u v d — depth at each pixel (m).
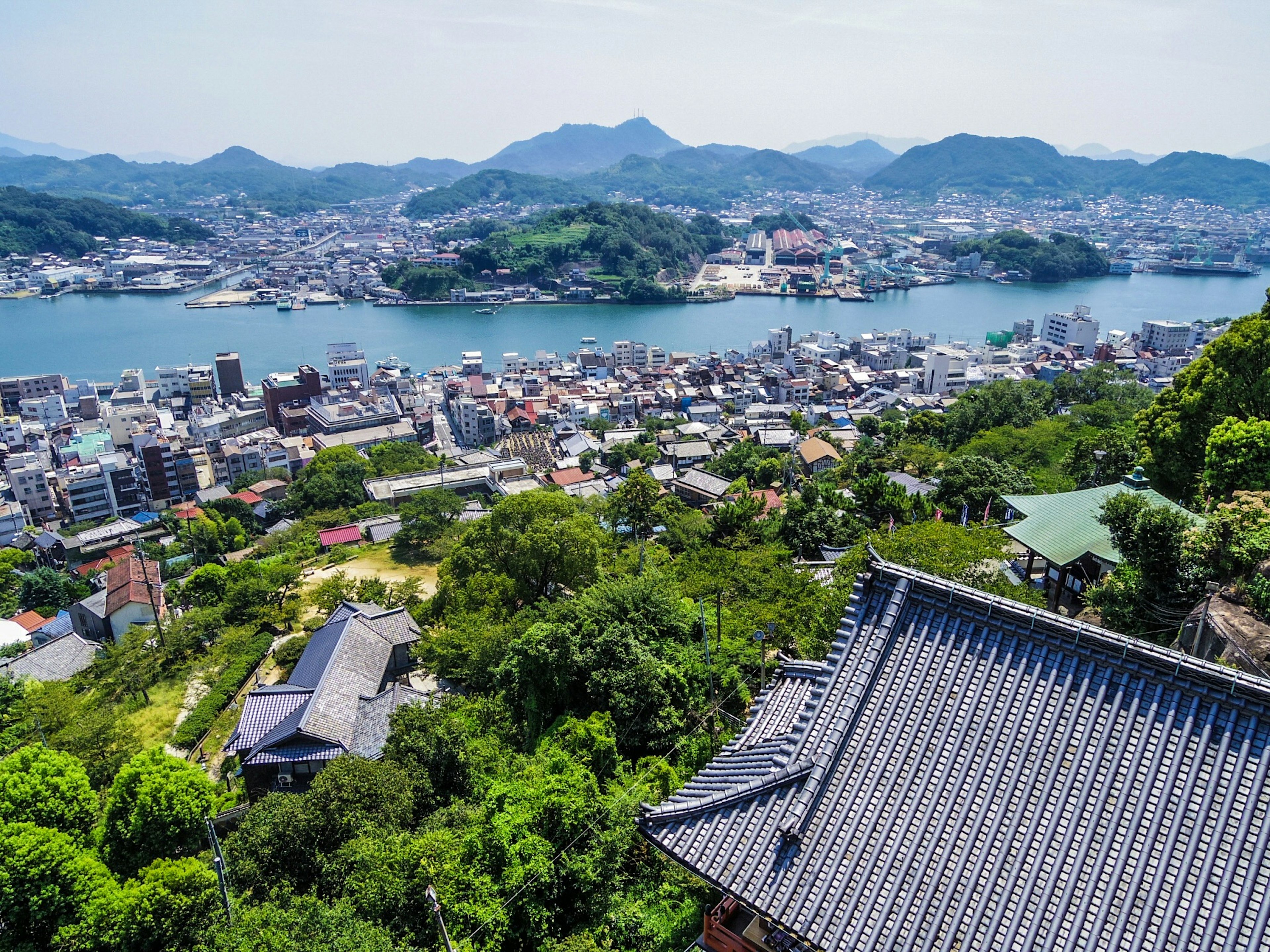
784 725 20.20
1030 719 16.06
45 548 123.75
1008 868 14.71
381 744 43.34
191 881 25.89
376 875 26.20
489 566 58.25
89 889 25.14
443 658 49.97
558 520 56.97
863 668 17.89
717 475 120.44
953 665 17.31
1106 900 13.77
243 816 37.50
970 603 17.44
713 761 20.22
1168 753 14.74
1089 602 34.84
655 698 34.22
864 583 18.95
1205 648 29.28
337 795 31.84
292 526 113.38
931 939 14.28
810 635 37.81
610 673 35.09
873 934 14.66
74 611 82.88
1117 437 61.88
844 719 17.34
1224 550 31.06
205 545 111.75
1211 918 13.08
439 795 35.19
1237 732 14.39
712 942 18.78
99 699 56.56
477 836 26.50
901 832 15.77
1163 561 32.56
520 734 38.22
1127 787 14.64
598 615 38.06
